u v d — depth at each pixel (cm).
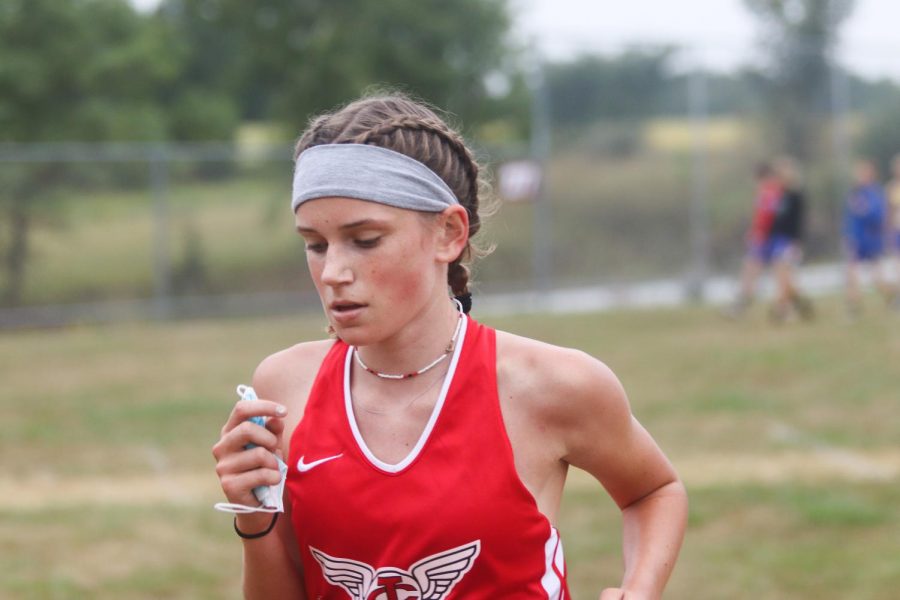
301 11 8081
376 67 7938
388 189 472
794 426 2292
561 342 3584
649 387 2759
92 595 1412
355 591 496
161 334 4212
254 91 8919
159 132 6316
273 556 527
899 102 5184
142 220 4566
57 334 4309
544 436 505
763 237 4044
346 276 471
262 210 4800
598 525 1647
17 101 6028
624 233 5000
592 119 4969
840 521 1641
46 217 4422
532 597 488
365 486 485
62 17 6022
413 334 502
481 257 575
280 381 544
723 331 3784
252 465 488
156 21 7725
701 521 1656
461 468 482
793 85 5081
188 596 1417
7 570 1503
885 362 3022
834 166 5109
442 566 478
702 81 5006
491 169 632
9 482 2030
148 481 2033
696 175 5028
